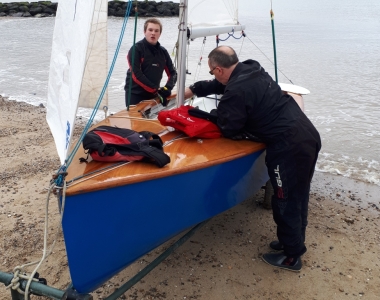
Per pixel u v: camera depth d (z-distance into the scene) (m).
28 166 4.61
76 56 1.85
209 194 2.62
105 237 2.12
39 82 9.70
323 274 2.94
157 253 3.18
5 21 26.92
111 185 2.04
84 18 1.79
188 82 9.29
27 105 7.50
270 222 3.62
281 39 16.73
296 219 2.76
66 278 2.84
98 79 3.19
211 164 2.47
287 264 2.96
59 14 2.14
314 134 2.73
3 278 2.11
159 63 4.12
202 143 2.76
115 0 31.00
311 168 2.76
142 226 2.28
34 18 29.91
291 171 2.65
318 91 8.58
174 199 2.38
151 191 2.23
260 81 2.65
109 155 2.25
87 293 2.19
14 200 3.85
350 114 7.02
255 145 2.80
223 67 2.72
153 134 2.60
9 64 11.80
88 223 2.04
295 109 2.75
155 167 2.27
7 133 5.75
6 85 9.32
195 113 2.85
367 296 2.72
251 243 3.31
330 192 4.32
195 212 2.59
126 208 2.16
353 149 5.52
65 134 2.01
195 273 2.93
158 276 2.89
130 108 3.57
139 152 2.28
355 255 3.17
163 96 3.82
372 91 8.57
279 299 2.69
